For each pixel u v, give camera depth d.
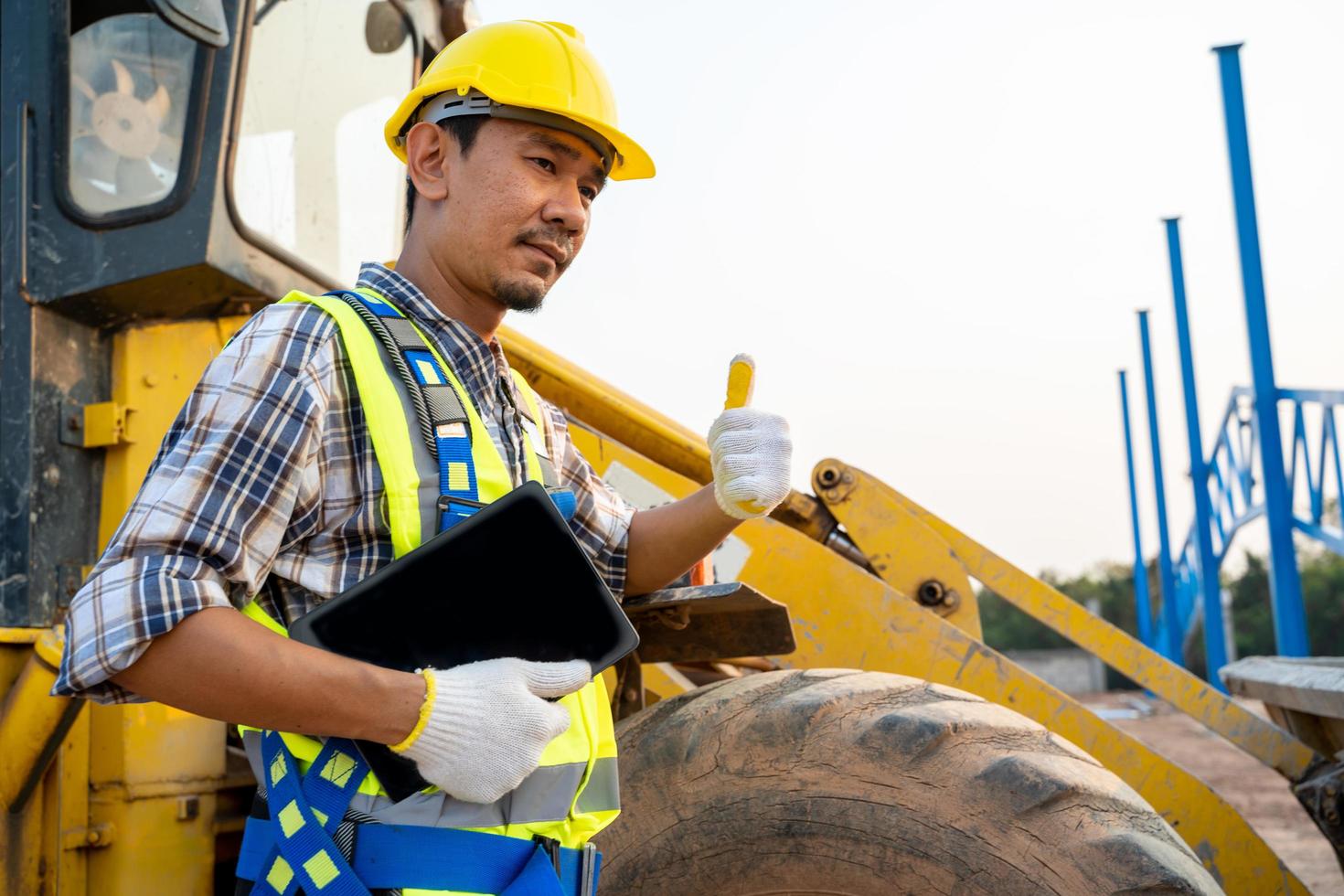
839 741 1.86
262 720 1.24
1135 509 16.52
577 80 1.58
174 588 1.22
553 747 1.47
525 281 1.57
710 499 1.82
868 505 3.45
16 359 2.20
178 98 2.26
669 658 2.22
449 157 1.59
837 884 1.81
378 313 1.50
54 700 2.06
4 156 2.27
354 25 2.84
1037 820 1.75
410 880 1.33
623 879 1.90
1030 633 29.06
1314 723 3.14
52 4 2.29
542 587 1.41
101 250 2.23
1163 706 16.47
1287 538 7.96
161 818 2.22
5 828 2.11
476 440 1.48
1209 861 2.74
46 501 2.19
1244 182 8.16
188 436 1.33
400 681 1.28
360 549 1.40
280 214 2.51
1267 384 8.11
